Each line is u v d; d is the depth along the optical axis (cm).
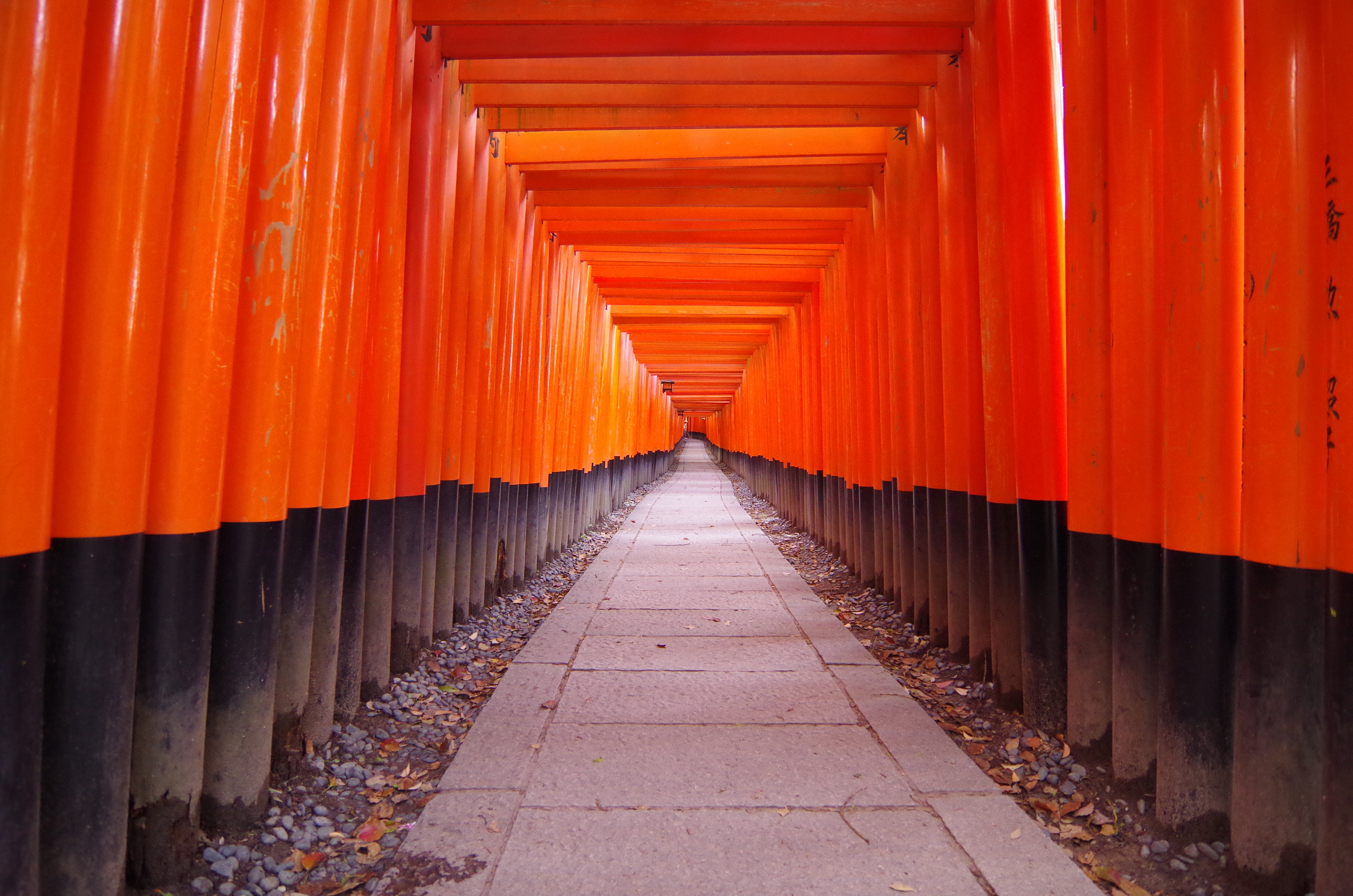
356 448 349
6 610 162
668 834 246
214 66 219
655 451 2459
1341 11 189
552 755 311
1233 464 236
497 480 623
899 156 568
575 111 548
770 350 1534
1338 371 188
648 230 803
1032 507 344
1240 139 235
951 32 425
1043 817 267
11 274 163
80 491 187
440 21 393
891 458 631
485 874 222
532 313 733
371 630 374
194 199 216
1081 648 304
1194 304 239
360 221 327
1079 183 300
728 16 391
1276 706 210
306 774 291
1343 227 188
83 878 187
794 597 642
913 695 404
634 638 504
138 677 215
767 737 331
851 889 215
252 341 249
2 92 163
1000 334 377
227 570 247
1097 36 293
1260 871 213
